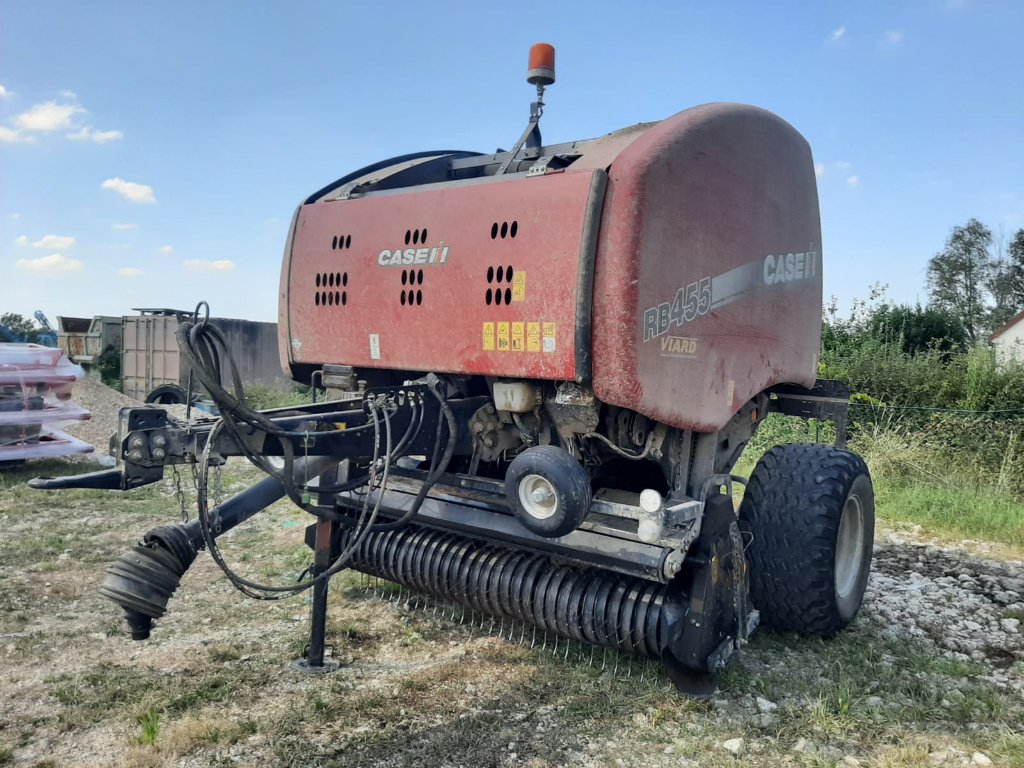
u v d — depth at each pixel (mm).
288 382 17625
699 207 3449
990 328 45688
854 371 10953
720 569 3527
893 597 5090
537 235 3260
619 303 3092
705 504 3576
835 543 3957
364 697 3574
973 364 10023
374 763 3059
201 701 3527
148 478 2914
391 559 4328
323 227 4062
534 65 4277
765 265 4031
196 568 5504
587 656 3982
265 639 4254
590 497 3162
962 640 4406
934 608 4910
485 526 3836
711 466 3846
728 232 3678
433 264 3576
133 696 3555
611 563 3453
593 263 3131
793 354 4473
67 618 4527
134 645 4156
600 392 3150
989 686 3805
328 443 3256
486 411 3842
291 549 5996
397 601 4738
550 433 3699
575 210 3168
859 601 4438
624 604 3570
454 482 3908
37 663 3924
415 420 3549
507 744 3207
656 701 3553
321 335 4035
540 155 4215
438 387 3795
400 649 4133
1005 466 8375
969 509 7367
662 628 3471
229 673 3824
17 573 5305
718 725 3355
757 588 4051
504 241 3354
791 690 3680
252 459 2980
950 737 3283
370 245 3838
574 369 3146
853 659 4055
